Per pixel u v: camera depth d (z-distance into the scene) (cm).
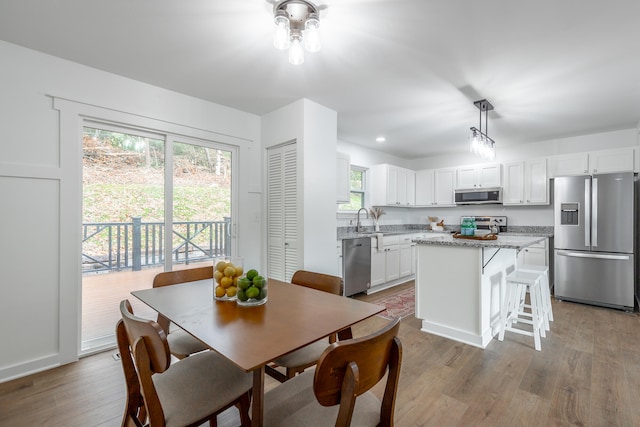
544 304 308
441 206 582
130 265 288
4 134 210
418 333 298
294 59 183
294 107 319
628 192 364
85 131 256
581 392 198
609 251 374
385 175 526
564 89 283
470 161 563
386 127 407
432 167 610
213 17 184
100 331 266
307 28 172
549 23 188
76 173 239
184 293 172
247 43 213
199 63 240
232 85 279
